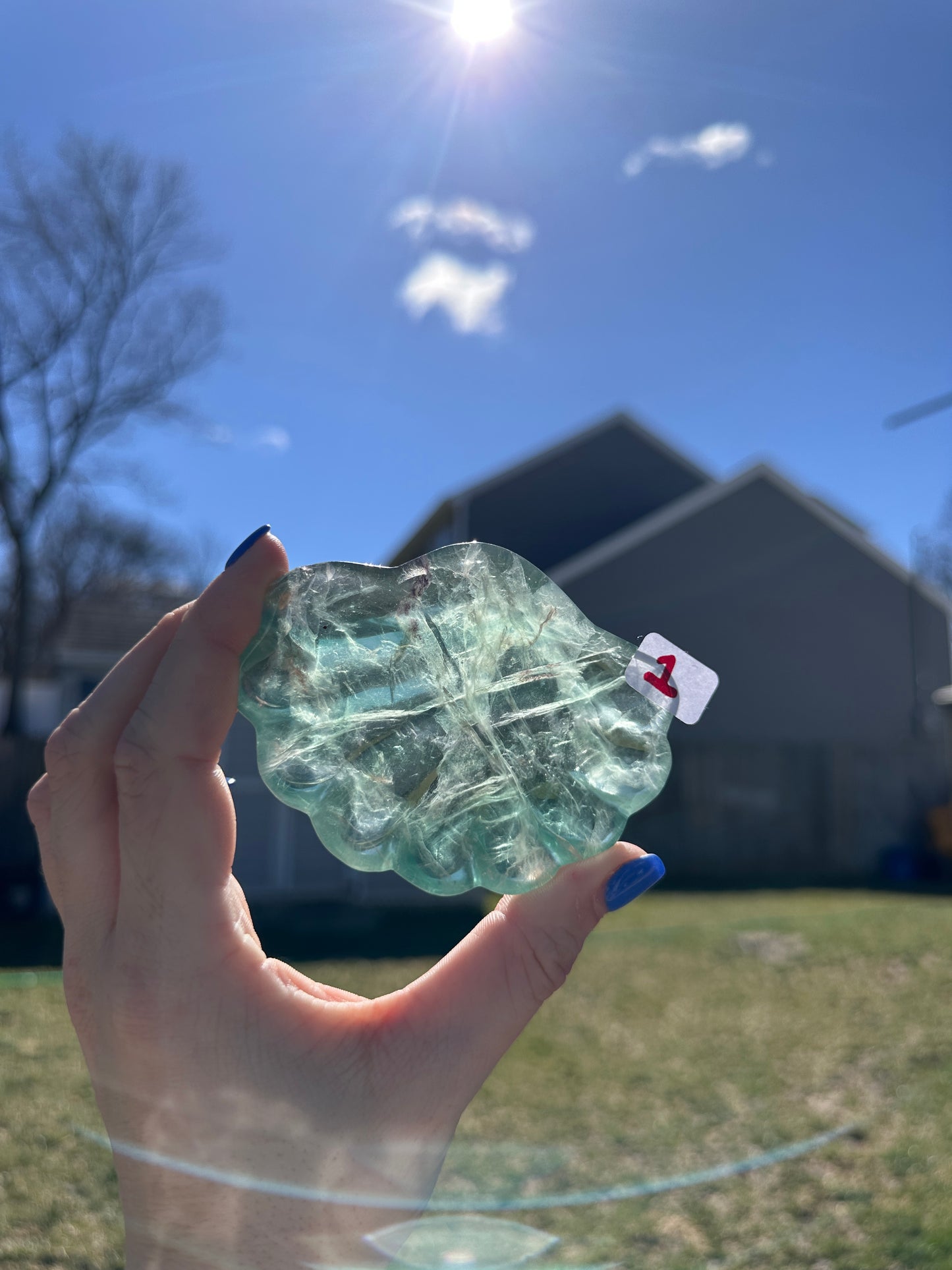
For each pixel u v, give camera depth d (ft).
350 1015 0.56
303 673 0.57
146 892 0.52
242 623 0.55
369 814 0.58
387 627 0.60
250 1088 0.52
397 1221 0.52
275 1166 0.51
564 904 0.59
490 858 0.59
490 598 0.62
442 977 0.58
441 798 0.59
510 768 0.60
